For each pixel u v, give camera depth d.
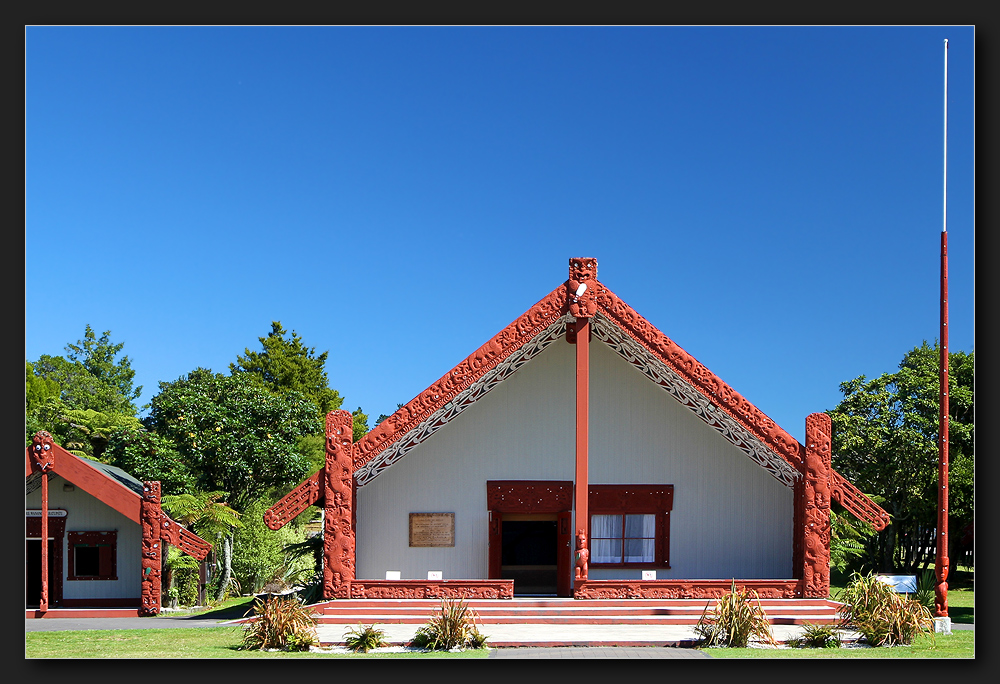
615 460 20.58
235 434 33.12
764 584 18.34
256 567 30.03
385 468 20.08
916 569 31.69
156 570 20.67
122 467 30.91
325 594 18.02
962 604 23.53
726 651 14.25
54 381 53.75
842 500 18.59
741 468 20.59
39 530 21.89
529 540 27.33
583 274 18.80
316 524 36.66
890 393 31.12
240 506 33.44
